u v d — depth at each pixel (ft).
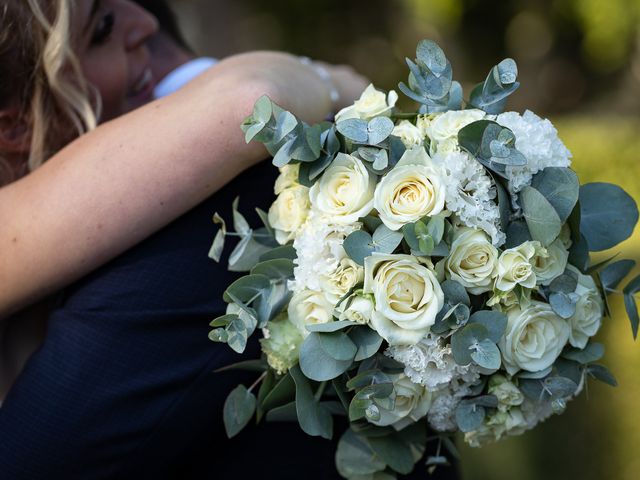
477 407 3.44
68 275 3.71
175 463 3.79
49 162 3.84
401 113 3.54
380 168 3.24
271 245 3.65
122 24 4.72
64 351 3.68
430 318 3.13
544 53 25.54
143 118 3.72
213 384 3.70
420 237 3.11
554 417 10.85
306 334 3.37
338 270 3.26
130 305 3.66
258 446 3.92
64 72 4.26
